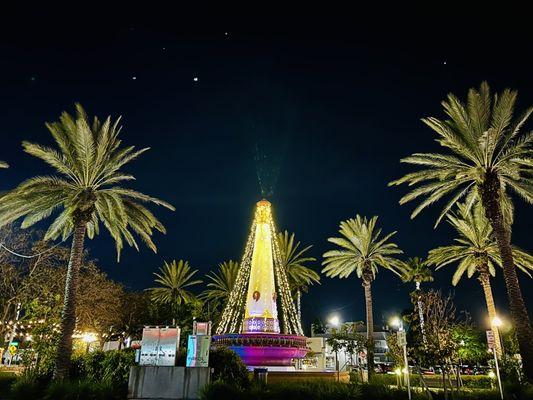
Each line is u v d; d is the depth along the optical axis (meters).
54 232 27.94
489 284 37.84
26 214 27.30
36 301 29.89
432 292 36.41
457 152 27.22
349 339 32.44
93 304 42.97
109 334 51.06
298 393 18.50
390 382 32.12
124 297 52.81
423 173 27.95
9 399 20.20
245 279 37.25
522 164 25.81
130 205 28.39
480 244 38.22
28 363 25.59
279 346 28.19
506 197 29.36
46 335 26.64
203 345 19.09
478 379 32.69
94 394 18.42
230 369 20.11
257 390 18.22
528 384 21.81
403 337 20.25
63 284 38.12
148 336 19.39
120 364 20.52
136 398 18.14
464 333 41.41
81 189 26.30
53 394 18.86
